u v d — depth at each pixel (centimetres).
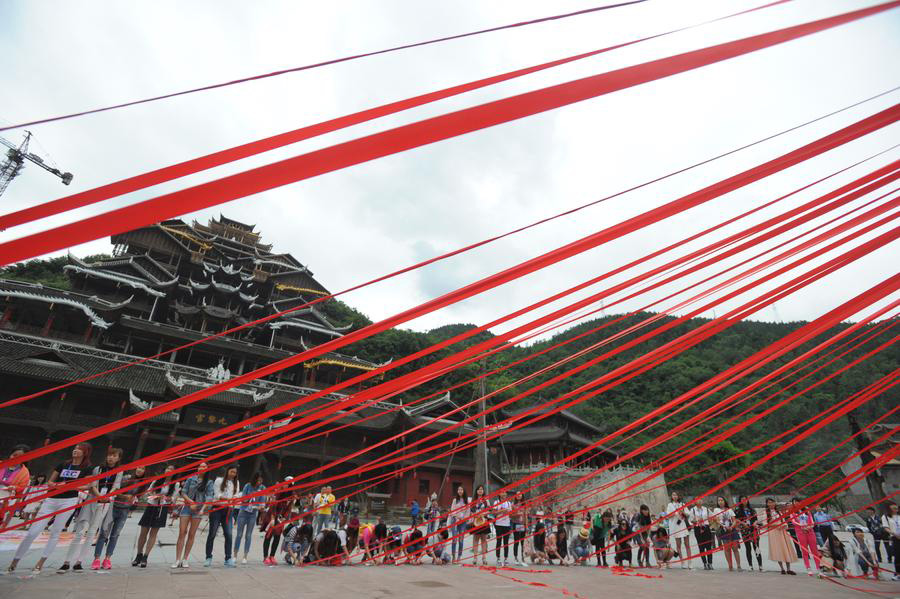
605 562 1578
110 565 1007
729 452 6194
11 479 861
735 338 11231
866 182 361
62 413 3741
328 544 1320
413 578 1097
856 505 4997
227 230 8275
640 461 6731
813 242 441
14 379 3666
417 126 161
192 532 1110
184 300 6256
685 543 1591
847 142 285
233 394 4244
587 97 171
